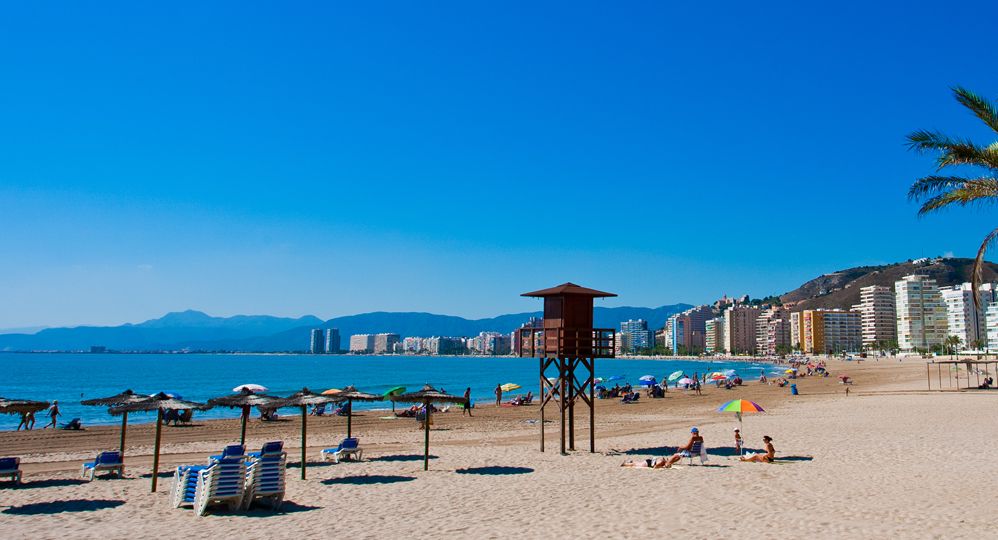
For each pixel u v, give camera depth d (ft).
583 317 79.20
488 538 39.83
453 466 68.85
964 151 67.05
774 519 43.47
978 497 49.29
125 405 56.75
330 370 647.56
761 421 114.93
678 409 153.17
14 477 58.95
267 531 42.22
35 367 609.83
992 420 106.73
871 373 401.90
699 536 39.42
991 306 619.67
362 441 93.61
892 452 73.77
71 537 40.81
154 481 55.47
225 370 598.75
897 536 38.58
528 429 110.63
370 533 41.50
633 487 56.18
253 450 83.51
